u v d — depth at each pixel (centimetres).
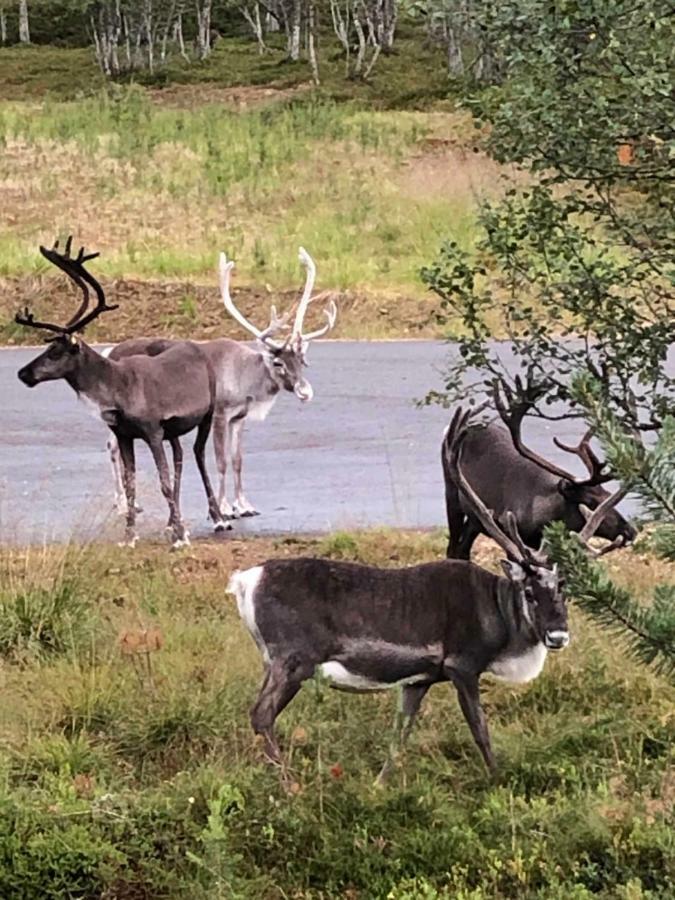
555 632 881
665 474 700
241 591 911
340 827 848
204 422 1323
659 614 710
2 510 1340
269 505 1402
